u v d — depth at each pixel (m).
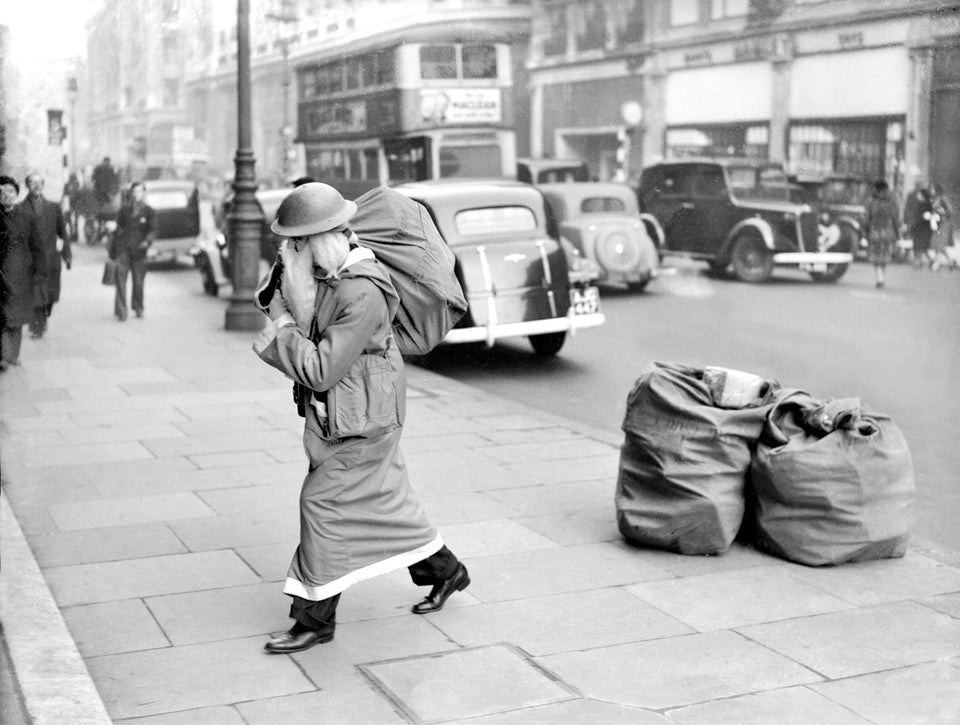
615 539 5.47
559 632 4.34
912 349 11.48
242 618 4.47
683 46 16.86
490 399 9.26
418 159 16.27
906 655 4.13
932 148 15.41
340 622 4.43
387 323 4.03
